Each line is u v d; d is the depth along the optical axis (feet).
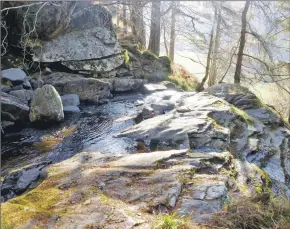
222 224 13.79
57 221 14.16
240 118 32.07
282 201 15.17
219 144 26.71
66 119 37.42
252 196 16.25
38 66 44.29
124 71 58.08
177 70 76.48
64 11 48.78
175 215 14.76
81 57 51.93
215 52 68.44
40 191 17.43
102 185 17.69
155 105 37.70
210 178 18.61
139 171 19.31
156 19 58.95
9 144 30.35
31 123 35.60
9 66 46.24
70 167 20.66
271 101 79.61
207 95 39.14
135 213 14.71
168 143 27.25
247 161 24.80
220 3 55.01
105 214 14.57
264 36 61.36
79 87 44.60
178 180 17.87
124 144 28.45
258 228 13.50
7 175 22.49
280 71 62.28
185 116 31.27
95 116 38.60
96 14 57.06
